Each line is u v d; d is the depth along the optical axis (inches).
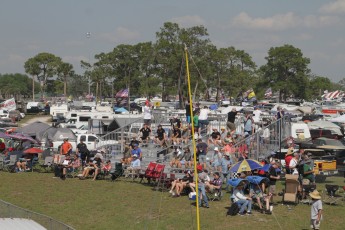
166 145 1411.2
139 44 4281.5
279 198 1106.7
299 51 4377.5
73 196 1170.6
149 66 3762.3
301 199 1073.5
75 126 2559.1
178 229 918.4
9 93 7844.5
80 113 2667.3
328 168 1266.0
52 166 1453.0
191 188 1109.7
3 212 759.1
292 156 1172.5
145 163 1360.7
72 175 1386.6
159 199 1122.7
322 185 1230.9
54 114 3494.1
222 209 1032.2
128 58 4298.7
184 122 1635.1
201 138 1325.0
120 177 1362.0
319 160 1318.9
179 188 1144.8
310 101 4778.5
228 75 3971.5
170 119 1617.9
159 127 1438.2
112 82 4537.4
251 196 1005.8
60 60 5693.9
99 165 1355.8
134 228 932.0
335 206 1042.7
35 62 5659.5
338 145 1654.8
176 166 1250.0
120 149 1512.1
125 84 4291.3
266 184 1039.6
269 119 1673.2
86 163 1396.4
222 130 1414.9
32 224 665.6
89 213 1037.2
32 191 1219.2
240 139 1375.5
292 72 4463.6
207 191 1112.2
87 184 1291.8
